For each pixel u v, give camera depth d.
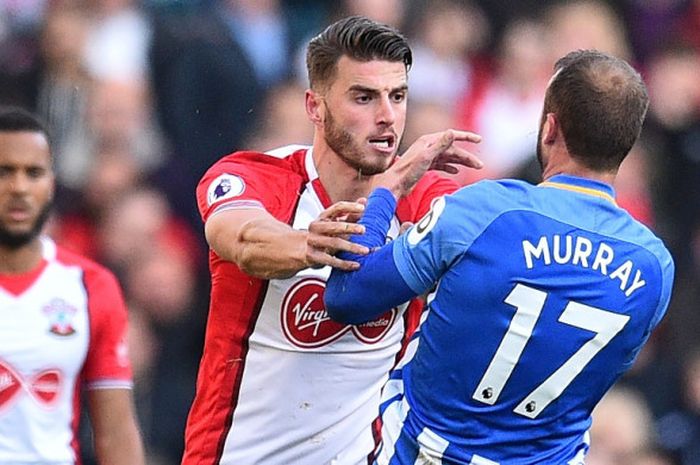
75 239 37.81
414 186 20.66
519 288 18.89
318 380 21.16
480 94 43.12
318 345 20.98
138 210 37.78
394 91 20.12
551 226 18.95
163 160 40.50
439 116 41.50
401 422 19.95
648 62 46.75
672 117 44.19
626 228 19.27
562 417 19.47
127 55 42.28
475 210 18.98
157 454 35.44
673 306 38.66
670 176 43.72
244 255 19.31
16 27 42.66
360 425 21.50
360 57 19.98
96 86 40.81
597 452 33.28
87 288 25.66
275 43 44.22
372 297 19.16
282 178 20.80
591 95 19.06
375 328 21.12
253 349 21.11
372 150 20.17
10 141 25.34
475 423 19.38
